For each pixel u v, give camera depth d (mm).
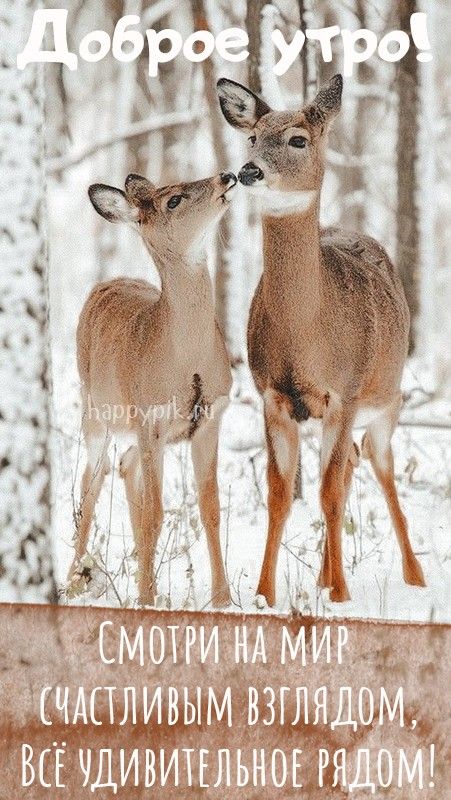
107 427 12602
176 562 12602
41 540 9328
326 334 11664
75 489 15117
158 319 11547
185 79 40281
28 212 9227
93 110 48750
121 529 13953
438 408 21797
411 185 24281
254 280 32781
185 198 11312
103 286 13469
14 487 9211
